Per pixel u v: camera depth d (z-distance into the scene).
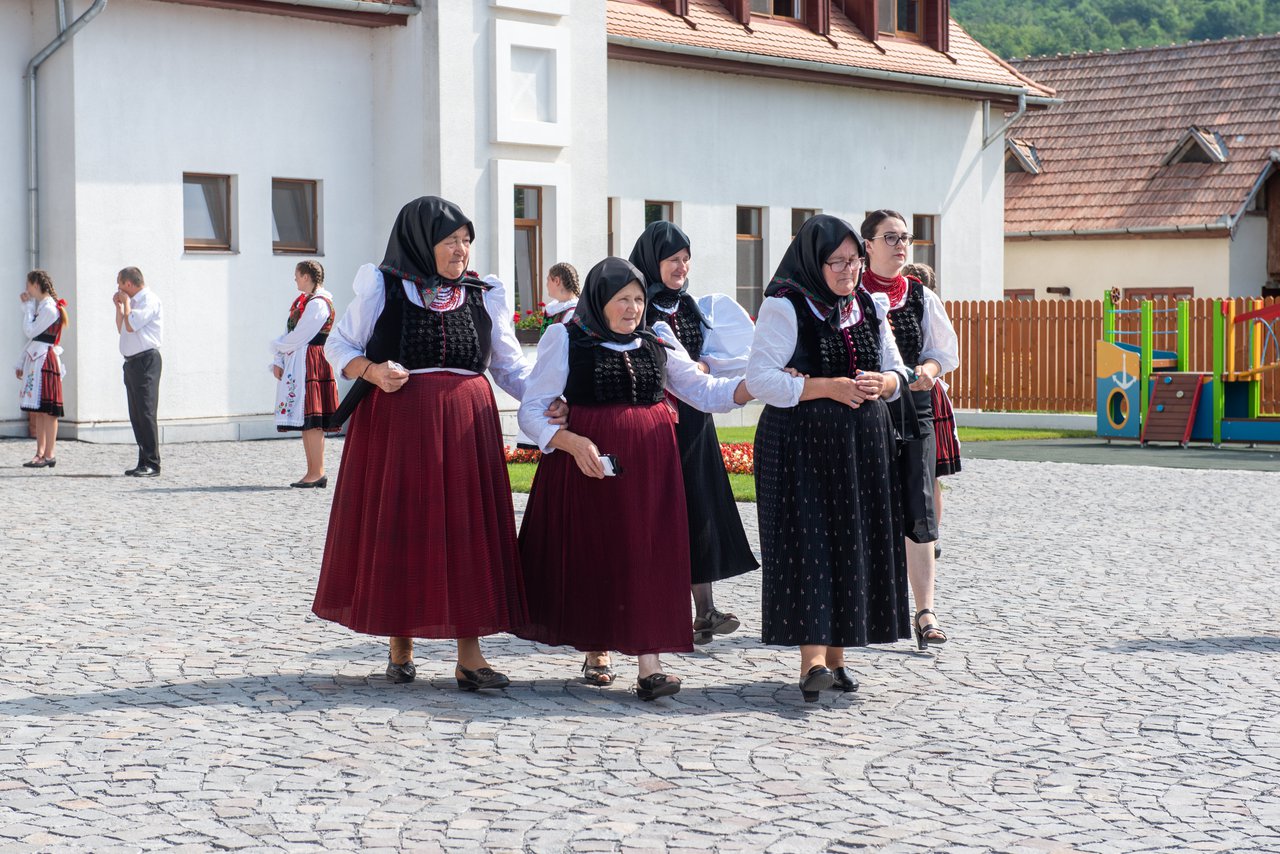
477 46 21.98
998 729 6.19
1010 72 31.48
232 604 8.77
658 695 6.63
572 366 6.70
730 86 26.55
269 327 21.16
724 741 5.97
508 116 22.27
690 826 4.90
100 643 7.66
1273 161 37.88
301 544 11.09
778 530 6.64
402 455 6.64
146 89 19.86
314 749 5.75
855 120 28.62
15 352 19.62
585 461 6.53
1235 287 38.03
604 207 23.72
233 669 7.12
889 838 4.80
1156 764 5.68
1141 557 10.94
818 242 6.64
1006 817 5.03
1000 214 31.59
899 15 30.11
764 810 5.08
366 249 22.16
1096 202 39.59
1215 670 7.30
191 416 20.45
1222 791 5.34
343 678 7.00
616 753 5.77
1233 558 10.91
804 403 6.65
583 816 4.99
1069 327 26.56
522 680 7.06
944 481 16.45
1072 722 6.30
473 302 6.80
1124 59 42.78
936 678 7.14
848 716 6.41
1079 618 8.62
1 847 4.61
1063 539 11.88
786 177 27.52
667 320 7.84
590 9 23.36
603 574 6.64
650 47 24.62
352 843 4.70
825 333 6.68
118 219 19.66
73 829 4.79
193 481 15.30
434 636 6.61
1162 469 17.91
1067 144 41.44
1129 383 22.53
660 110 25.55
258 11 20.59
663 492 6.70
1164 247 38.56
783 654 7.75
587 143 23.41
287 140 21.25
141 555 10.52
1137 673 7.23
